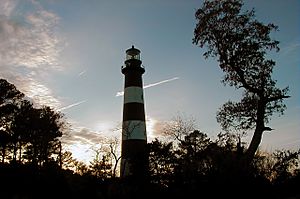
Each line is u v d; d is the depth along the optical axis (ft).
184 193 113.60
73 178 154.61
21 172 152.05
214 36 134.00
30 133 202.08
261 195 96.22
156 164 141.59
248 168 100.53
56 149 204.54
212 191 102.12
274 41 130.82
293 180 98.78
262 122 121.60
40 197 143.33
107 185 148.56
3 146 191.93
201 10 136.56
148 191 128.77
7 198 135.95
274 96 124.36
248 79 129.90
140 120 182.19
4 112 197.16
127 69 191.93
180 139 152.05
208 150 118.73
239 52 129.59
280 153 103.86
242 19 131.54
